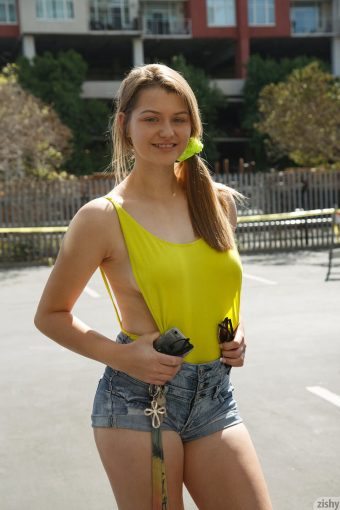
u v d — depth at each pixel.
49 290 2.24
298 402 5.17
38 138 24.86
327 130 24.52
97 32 50.84
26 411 5.26
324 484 3.75
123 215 2.23
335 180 20.48
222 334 2.26
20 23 49.69
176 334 2.11
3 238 18.80
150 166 2.31
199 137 2.40
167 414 2.20
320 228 20.09
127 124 2.35
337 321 8.31
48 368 6.60
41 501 3.72
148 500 2.16
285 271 14.09
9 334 8.47
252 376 5.97
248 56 53.22
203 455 2.22
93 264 2.22
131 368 2.14
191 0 52.81
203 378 2.23
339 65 54.56
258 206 20.12
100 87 51.47
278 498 3.61
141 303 2.23
